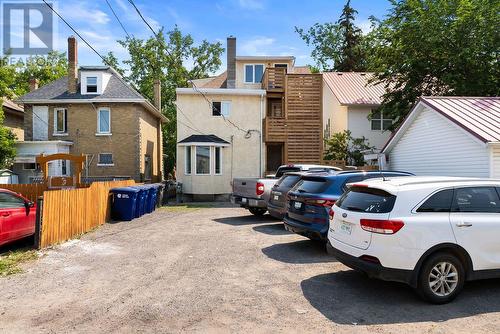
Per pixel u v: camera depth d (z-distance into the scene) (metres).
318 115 24.78
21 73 41.62
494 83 18.70
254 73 30.19
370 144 23.52
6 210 8.45
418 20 19.19
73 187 17.53
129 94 25.81
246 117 25.12
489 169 10.12
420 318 4.93
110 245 9.41
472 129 10.45
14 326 4.67
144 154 27.66
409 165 14.59
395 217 5.36
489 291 5.95
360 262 5.59
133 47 40.50
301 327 4.64
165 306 5.30
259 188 13.37
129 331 4.52
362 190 6.14
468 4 17.70
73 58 26.23
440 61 19.33
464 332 4.52
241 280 6.50
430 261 5.37
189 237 10.38
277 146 26.83
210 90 24.64
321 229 8.01
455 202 5.68
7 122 29.02
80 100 25.25
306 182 8.91
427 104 12.62
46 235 9.22
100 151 25.72
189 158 24.00
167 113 40.47
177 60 40.81
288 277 6.67
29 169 25.70
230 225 12.52
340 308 5.26
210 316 4.96
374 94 24.33
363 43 41.62
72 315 5.00
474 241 5.60
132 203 13.95
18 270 7.12
